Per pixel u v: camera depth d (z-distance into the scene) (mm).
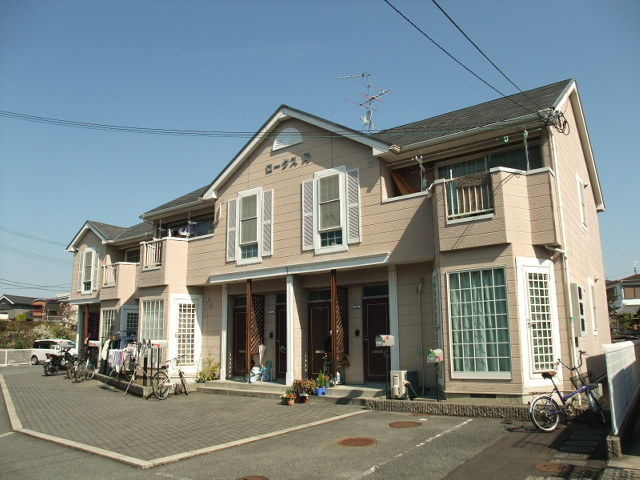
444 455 6992
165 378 14758
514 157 11977
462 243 10414
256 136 15609
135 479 6602
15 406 13484
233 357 16312
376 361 13117
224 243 16234
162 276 16734
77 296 24312
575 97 13477
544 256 10344
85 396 15305
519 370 9523
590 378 10383
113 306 20734
